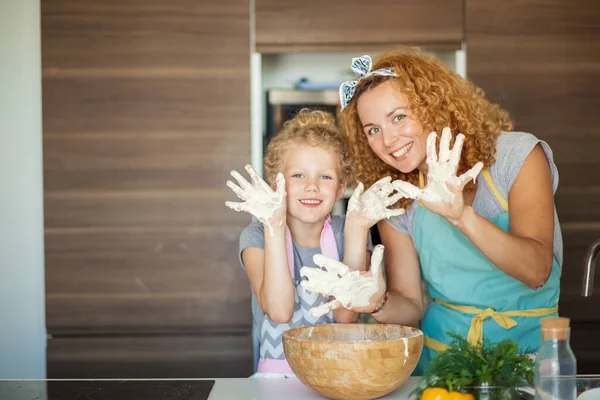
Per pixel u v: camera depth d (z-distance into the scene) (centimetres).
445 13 263
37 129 271
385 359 121
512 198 160
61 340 266
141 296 265
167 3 262
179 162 264
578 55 264
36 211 272
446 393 112
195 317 265
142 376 266
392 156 162
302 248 175
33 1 270
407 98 158
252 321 265
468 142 162
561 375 109
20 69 271
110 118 263
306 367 124
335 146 170
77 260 264
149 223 264
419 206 174
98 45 262
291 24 263
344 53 265
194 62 263
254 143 264
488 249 140
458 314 170
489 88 264
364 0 263
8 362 273
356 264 161
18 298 273
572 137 265
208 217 264
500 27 263
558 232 167
